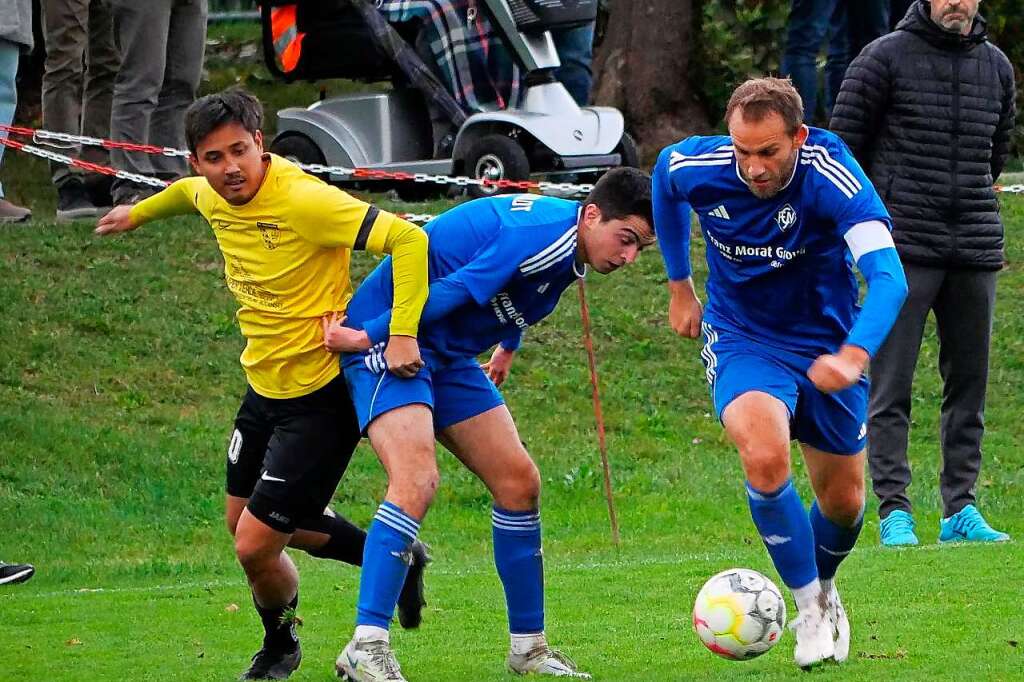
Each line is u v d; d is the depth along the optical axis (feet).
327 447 62.39
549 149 158.10
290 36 166.91
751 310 63.57
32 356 139.13
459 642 70.69
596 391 80.89
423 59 163.43
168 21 150.71
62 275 153.07
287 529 62.34
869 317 56.95
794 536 59.06
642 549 108.47
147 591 87.86
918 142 95.86
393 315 59.93
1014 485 125.90
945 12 94.79
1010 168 201.16
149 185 153.58
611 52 210.18
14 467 120.37
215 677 63.52
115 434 127.95
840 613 63.77
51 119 159.43
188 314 150.10
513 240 61.00
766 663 62.85
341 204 60.29
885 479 98.17
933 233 95.61
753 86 59.31
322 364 61.82
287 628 63.77
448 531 115.75
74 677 63.57
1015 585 78.38
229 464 65.31
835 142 60.13
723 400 61.62
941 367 99.40
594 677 61.41
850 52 173.99
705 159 61.77
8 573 93.97
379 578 58.80
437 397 63.21
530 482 63.10
